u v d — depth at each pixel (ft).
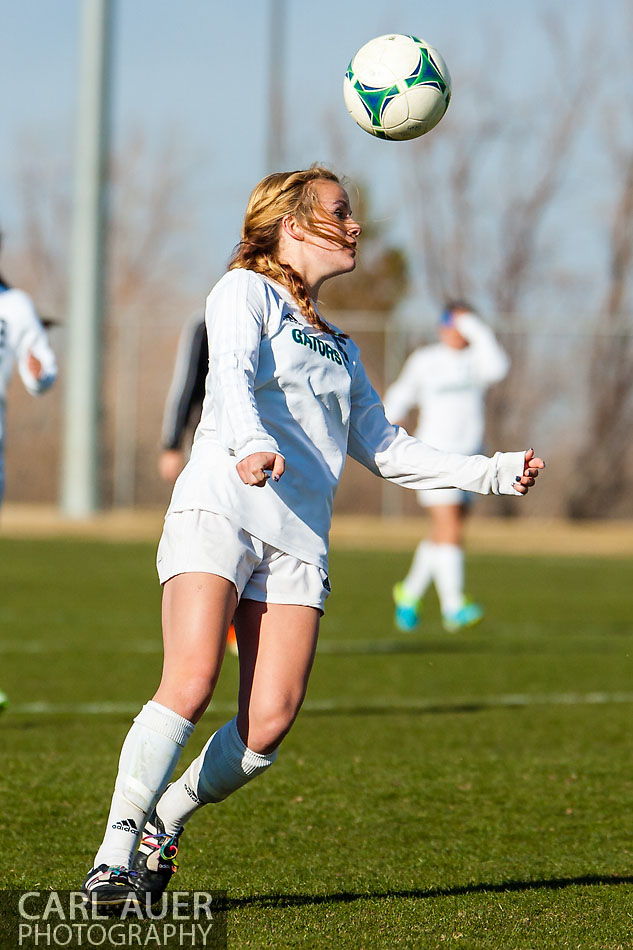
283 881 49.42
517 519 293.43
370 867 51.80
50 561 203.62
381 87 49.65
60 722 82.38
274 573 43.16
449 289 403.75
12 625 132.77
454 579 128.98
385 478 48.49
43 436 296.10
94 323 257.75
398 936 42.34
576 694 97.14
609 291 388.98
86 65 251.60
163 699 41.55
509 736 80.43
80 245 253.85
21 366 78.95
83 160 251.80
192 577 41.73
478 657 116.47
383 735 80.07
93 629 130.52
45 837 55.16
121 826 42.09
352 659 114.11
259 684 42.80
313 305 44.78
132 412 285.02
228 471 42.42
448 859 53.26
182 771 69.51
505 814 61.16
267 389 43.42
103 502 285.64
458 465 47.32
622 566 220.23
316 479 43.83
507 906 46.39
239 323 42.27
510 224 400.06
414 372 133.18
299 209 45.11
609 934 43.09
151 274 481.87
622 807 62.80
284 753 74.02
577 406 289.33
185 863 51.90
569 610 157.69
